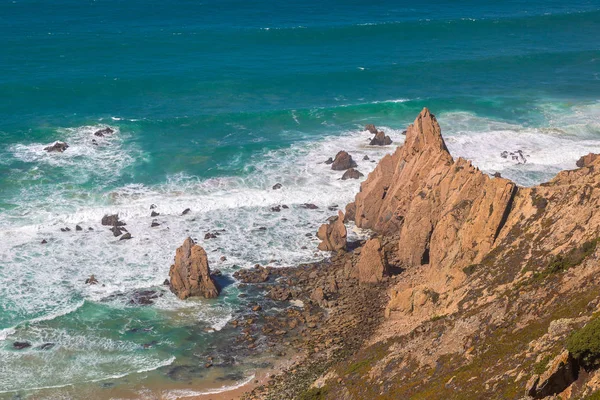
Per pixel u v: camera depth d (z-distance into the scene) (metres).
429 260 77.81
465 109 133.50
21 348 68.56
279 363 67.12
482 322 54.97
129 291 77.75
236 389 63.75
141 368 66.56
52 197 97.06
